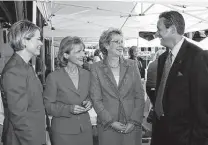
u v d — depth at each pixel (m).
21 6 3.47
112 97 2.30
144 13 5.37
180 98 1.93
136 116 2.31
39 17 7.16
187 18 5.72
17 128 1.64
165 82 2.08
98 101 2.30
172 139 2.00
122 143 2.34
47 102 2.24
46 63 9.65
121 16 5.91
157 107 2.19
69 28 6.94
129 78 2.34
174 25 1.98
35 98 1.79
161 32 2.04
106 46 2.31
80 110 2.17
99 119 2.34
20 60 1.75
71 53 2.28
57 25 6.79
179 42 2.03
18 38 1.75
